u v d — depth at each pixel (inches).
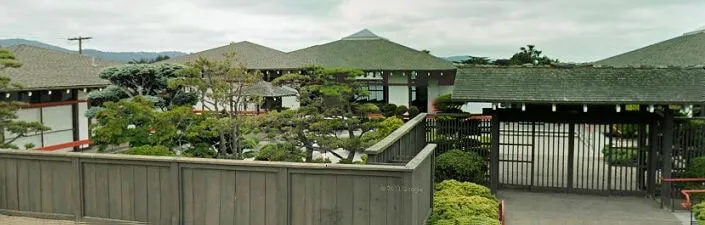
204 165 265.1
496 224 304.3
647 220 413.4
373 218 244.5
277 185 255.9
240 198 262.4
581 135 799.7
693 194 456.8
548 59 1796.3
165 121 501.7
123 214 281.3
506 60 1823.3
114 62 1167.6
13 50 879.7
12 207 303.0
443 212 325.4
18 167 299.4
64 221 290.4
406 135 409.1
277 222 257.3
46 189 294.7
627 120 487.2
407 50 1359.5
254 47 1296.8
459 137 545.0
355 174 245.0
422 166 271.4
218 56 1195.3
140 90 698.8
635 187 522.9
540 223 405.4
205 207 268.4
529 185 521.7
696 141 472.1
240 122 496.1
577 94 465.1
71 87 762.8
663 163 465.7
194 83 527.8
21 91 671.8
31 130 585.6
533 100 463.8
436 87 1275.8
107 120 513.7
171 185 270.2
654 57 866.8
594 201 478.0
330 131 481.4
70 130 807.1
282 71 1178.6
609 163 502.9
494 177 500.4
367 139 469.4
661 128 475.8
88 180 285.9
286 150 462.9
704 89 450.9
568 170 509.4
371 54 1321.4
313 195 252.5
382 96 1272.1
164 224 274.2
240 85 543.2
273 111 490.0
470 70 511.8
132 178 277.9
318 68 509.0
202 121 518.6
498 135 502.6
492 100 470.0
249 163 257.3
